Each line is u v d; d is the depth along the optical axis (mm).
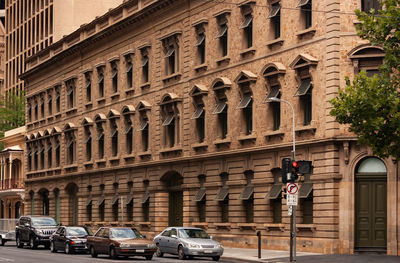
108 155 55781
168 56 47688
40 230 43906
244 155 40000
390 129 26406
